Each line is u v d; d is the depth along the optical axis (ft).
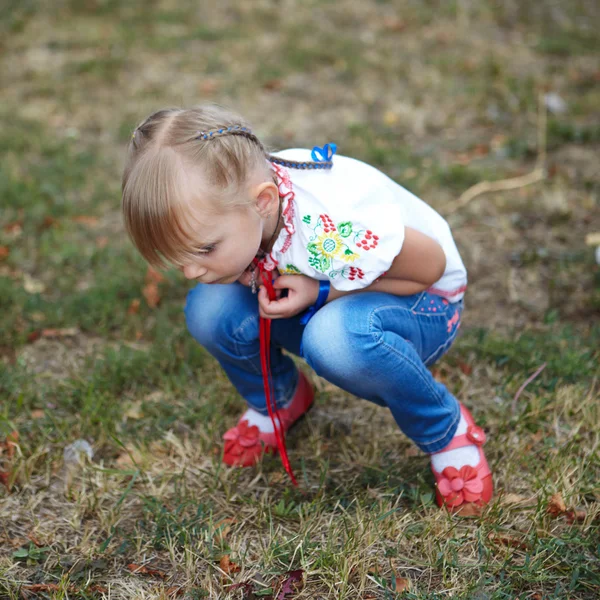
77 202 13.15
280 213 6.22
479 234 12.04
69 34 20.53
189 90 17.60
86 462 7.72
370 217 6.10
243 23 21.44
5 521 7.02
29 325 9.98
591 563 6.37
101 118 16.34
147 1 22.79
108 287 10.55
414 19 21.62
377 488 7.30
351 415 8.46
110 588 6.30
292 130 15.71
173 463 7.79
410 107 16.52
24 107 16.69
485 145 14.87
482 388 8.76
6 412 8.24
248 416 7.82
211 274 6.03
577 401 8.30
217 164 5.65
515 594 6.15
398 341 6.45
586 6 22.54
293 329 7.11
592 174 13.66
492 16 21.72
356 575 6.35
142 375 9.07
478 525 6.83
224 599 6.16
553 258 11.32
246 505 7.18
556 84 17.31
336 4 22.70
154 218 5.69
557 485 7.13
